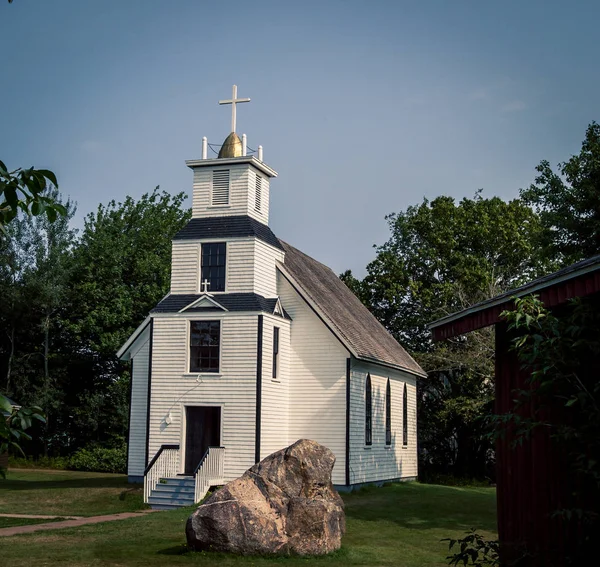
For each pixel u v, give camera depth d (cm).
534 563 1167
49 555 1722
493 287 4928
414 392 4416
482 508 2861
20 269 5294
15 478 3969
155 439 3138
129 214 5806
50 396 5109
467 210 5466
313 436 3278
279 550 1709
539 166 4122
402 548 1933
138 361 3447
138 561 1656
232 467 3030
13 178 548
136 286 5494
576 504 1148
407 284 5469
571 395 959
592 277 1130
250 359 3073
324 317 3309
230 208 3291
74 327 5188
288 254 3869
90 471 4734
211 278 3241
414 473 4275
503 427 1145
